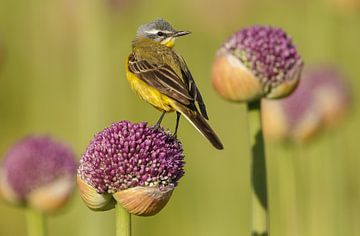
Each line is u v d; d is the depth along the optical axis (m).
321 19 16.66
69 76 17.98
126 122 8.13
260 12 18.73
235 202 16.73
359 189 16.44
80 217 14.70
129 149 7.95
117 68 17.36
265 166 10.01
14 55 18.41
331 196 15.38
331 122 13.73
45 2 17.95
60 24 17.38
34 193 11.41
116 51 17.22
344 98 13.88
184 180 16.77
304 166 15.92
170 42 10.90
